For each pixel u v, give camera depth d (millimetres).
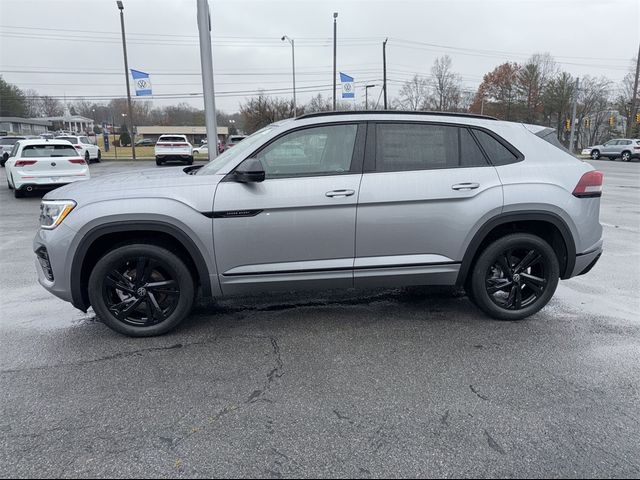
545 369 3377
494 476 2318
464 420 2766
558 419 2777
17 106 84812
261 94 51000
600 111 67312
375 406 2908
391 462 2414
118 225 3631
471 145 4016
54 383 3176
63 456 2447
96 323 4234
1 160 29547
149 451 2488
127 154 46062
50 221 3689
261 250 3791
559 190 4020
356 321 4285
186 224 3654
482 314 4453
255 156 3775
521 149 4094
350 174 3822
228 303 4762
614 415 2818
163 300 3938
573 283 5402
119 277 3803
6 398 2988
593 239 4211
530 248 4125
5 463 2389
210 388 3119
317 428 2688
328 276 3922
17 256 6668
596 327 4141
